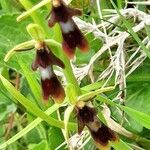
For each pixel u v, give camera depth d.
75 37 0.12
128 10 0.16
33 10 0.11
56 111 0.16
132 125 0.15
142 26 0.15
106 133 0.12
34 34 0.12
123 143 0.13
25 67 0.15
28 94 0.17
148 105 0.15
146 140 0.15
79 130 0.12
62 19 0.11
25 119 0.18
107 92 0.15
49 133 0.16
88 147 0.16
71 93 0.12
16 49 0.12
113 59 0.15
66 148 0.16
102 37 0.16
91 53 0.16
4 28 0.17
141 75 0.15
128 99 0.15
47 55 0.12
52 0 0.11
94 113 0.12
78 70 0.16
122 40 0.15
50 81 0.12
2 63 0.16
